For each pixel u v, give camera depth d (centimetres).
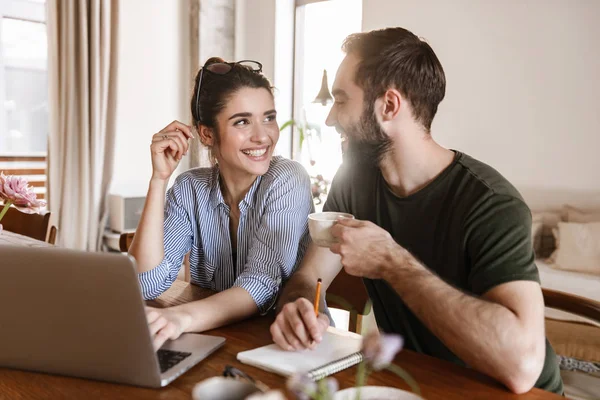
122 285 81
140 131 457
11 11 412
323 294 139
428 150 126
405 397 76
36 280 85
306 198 155
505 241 108
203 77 151
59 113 400
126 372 88
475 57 388
